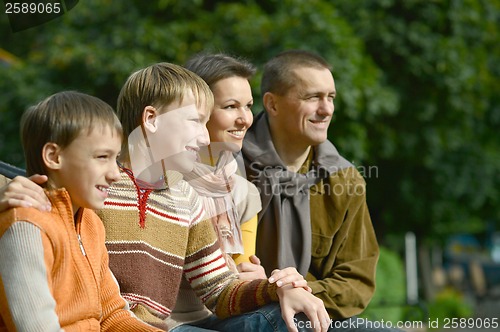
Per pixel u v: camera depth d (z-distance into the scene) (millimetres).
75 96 6023
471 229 43812
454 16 22328
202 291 7250
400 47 21734
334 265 8742
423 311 14672
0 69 19812
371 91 20016
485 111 24734
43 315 5504
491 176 25281
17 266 5520
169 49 19000
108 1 19922
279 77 8828
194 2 19531
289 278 6930
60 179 5949
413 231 28516
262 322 6887
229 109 8172
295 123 8797
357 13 21953
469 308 34188
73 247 5910
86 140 5895
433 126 22906
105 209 6711
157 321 6707
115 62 18453
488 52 24484
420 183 24500
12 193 5672
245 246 8078
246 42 19250
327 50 19406
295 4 19828
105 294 6363
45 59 19922
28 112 6004
